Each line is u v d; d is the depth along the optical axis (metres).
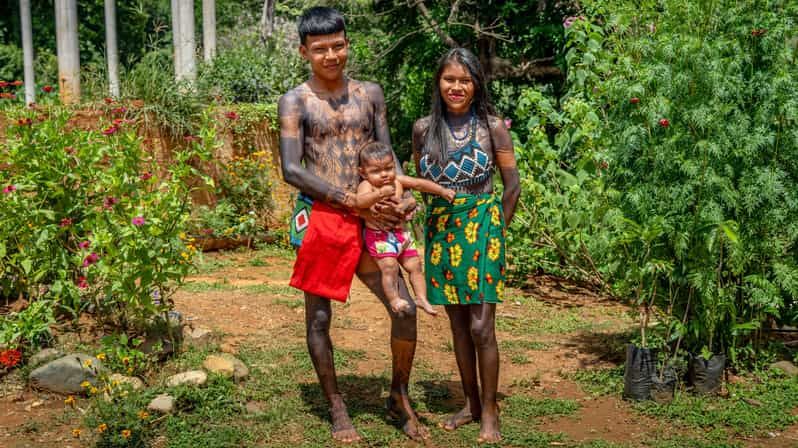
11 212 5.40
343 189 4.16
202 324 6.08
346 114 4.18
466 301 4.16
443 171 4.21
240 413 4.52
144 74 10.05
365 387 5.03
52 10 21.28
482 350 4.18
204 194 10.26
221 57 12.07
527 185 7.75
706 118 4.68
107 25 12.47
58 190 5.45
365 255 4.18
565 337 6.33
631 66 5.42
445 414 4.63
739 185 4.89
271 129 10.79
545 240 8.26
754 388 4.94
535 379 5.21
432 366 5.53
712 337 5.10
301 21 4.13
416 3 12.98
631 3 6.23
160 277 5.15
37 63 19.86
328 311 4.24
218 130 10.30
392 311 4.17
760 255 5.08
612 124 5.38
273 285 7.88
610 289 7.52
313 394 4.86
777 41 4.86
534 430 4.38
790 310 5.45
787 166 4.92
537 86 12.91
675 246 4.83
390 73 14.73
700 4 5.00
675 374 4.79
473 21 13.05
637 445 4.17
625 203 5.14
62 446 4.09
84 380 4.69
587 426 4.46
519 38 13.20
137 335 5.46
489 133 4.26
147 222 5.09
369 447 4.13
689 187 4.75
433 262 4.27
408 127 14.48
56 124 5.89
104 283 5.66
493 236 4.16
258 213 10.59
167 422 4.30
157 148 9.85
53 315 5.63
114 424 4.21
